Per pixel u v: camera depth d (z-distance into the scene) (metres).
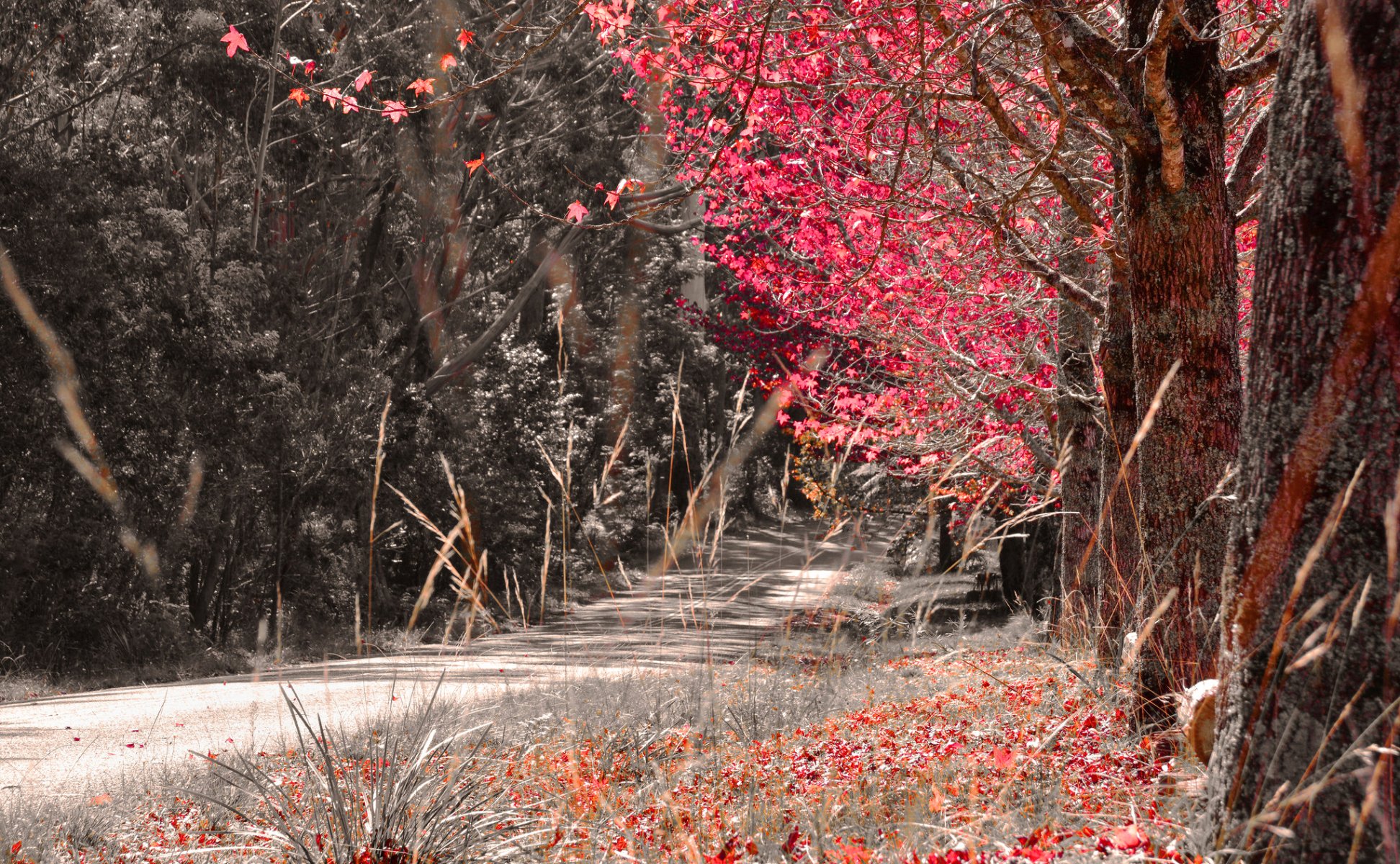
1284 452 2.69
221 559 26.53
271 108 24.80
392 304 32.03
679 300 45.88
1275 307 2.76
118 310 21.53
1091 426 10.75
